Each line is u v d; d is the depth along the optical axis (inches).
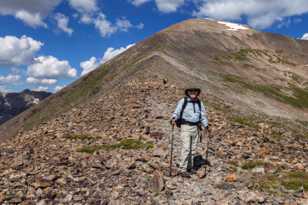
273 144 848.9
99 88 3248.0
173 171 565.3
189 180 530.0
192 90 582.9
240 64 5492.1
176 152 686.5
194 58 4266.7
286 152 773.3
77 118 1129.4
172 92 1471.5
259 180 530.0
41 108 3934.5
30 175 526.3
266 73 5423.2
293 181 519.5
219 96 2166.6
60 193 451.8
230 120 1147.9
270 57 6850.4
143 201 443.8
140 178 525.0
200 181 527.5
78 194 455.2
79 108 1334.9
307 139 1222.3
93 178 520.7
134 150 708.0
